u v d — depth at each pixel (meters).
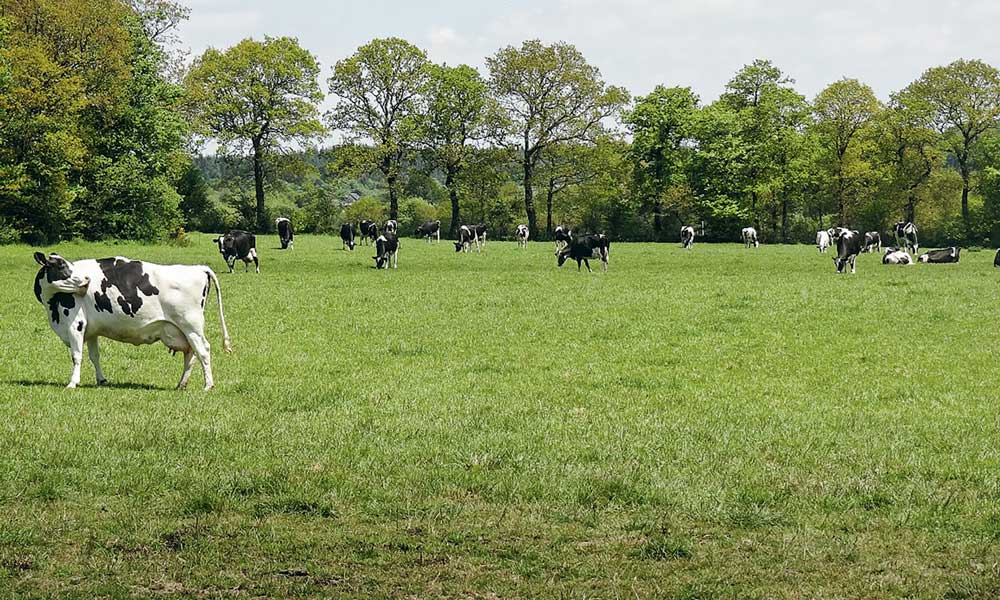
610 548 8.27
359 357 19.33
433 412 13.64
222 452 10.87
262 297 30.16
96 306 15.16
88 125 62.50
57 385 15.63
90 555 7.88
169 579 7.46
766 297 29.75
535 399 14.96
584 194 98.38
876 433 12.60
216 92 89.12
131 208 64.12
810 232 97.00
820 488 9.91
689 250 66.25
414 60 92.75
